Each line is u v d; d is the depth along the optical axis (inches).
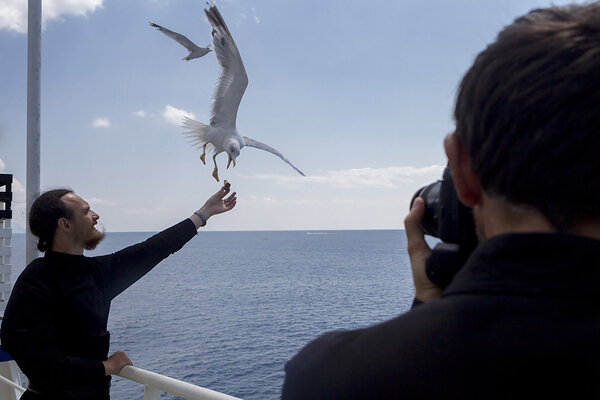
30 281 106.7
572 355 24.1
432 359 26.7
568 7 29.5
